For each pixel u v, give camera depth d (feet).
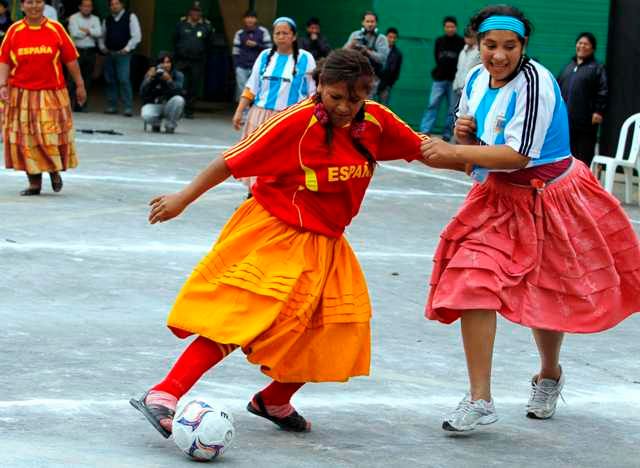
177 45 117.70
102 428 25.64
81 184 65.31
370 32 106.22
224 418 23.82
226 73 138.21
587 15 109.81
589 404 31.01
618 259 27.91
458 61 102.73
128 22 114.83
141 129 102.27
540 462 25.58
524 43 26.45
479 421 26.91
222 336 24.21
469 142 27.55
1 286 39.83
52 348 32.55
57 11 124.67
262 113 63.41
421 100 112.37
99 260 45.14
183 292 24.75
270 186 25.29
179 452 24.25
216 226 54.70
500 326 39.81
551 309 27.07
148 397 24.26
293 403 29.14
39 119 59.41
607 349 37.55
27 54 58.70
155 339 34.47
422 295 43.55
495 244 26.78
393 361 33.99
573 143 79.20
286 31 62.54
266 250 24.86
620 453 26.76
